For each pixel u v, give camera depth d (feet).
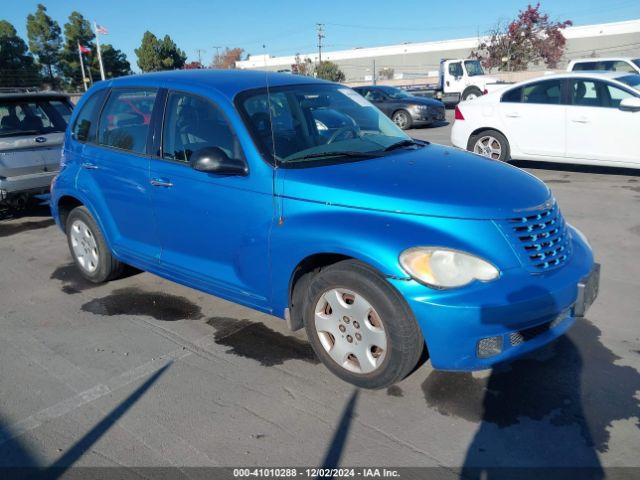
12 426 10.23
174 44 151.12
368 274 10.11
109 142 15.40
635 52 175.52
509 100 30.37
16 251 21.30
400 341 9.93
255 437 9.70
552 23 128.16
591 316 13.78
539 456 9.03
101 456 9.35
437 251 9.56
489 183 10.96
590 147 27.76
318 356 11.51
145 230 14.56
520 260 9.96
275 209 11.43
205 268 13.23
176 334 13.75
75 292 16.78
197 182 12.76
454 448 9.27
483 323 9.44
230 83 13.37
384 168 11.49
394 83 167.32
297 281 11.60
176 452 9.38
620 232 19.90
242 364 12.18
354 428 9.86
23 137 23.80
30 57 161.58
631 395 10.53
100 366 12.30
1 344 13.51
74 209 17.03
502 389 10.87
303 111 13.32
